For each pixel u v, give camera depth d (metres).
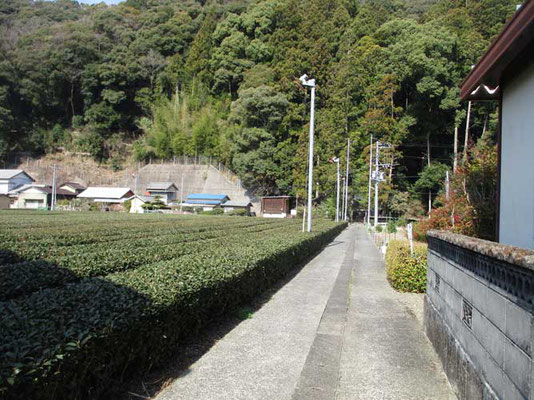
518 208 4.86
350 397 3.46
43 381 2.13
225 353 4.34
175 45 84.31
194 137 70.12
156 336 3.50
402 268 8.22
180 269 5.01
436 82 45.19
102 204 57.84
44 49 74.12
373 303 7.18
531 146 4.53
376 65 53.84
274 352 4.43
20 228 15.64
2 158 68.88
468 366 3.13
